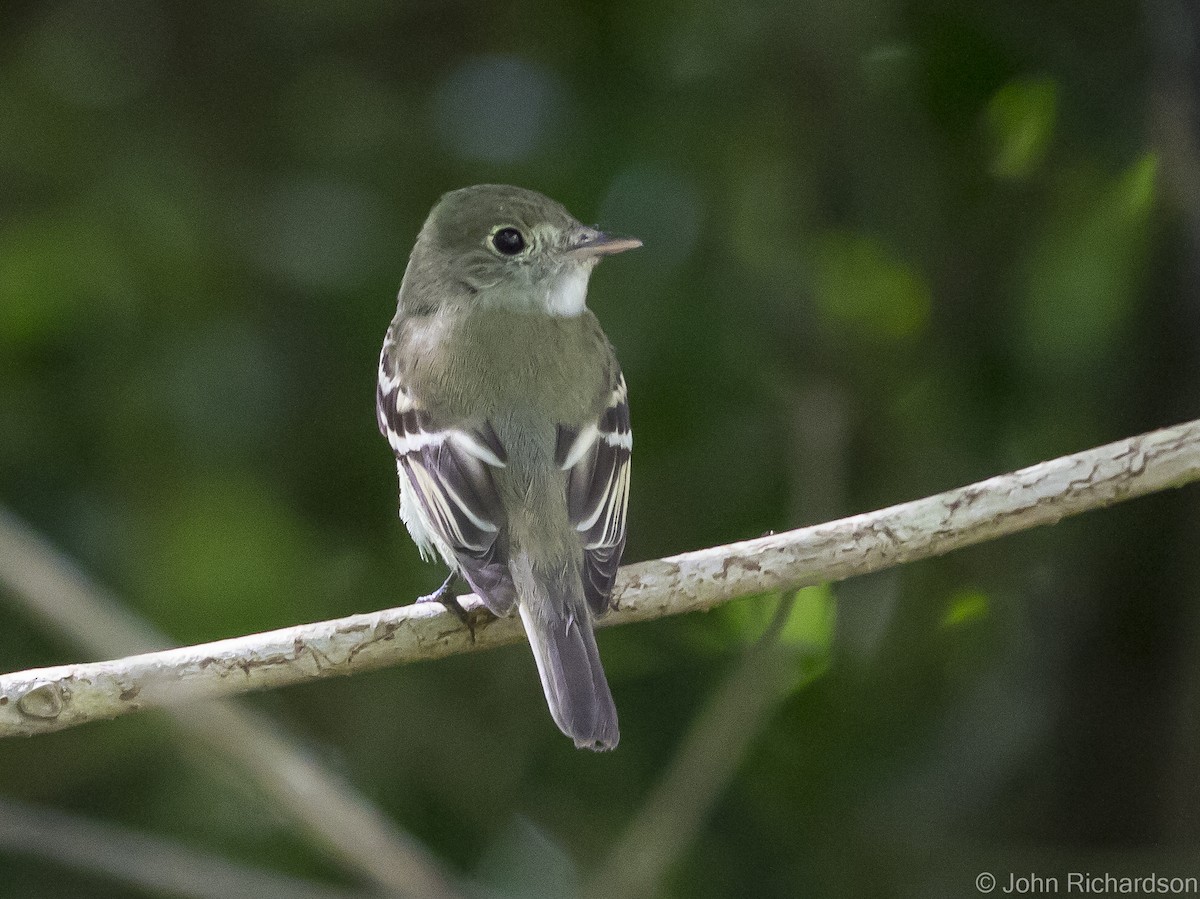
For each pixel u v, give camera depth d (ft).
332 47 38.32
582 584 26.35
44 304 35.88
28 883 34.45
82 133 36.78
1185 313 35.04
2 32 37.35
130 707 24.45
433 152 37.35
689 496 36.70
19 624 34.94
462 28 38.27
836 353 37.29
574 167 36.70
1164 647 35.55
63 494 35.40
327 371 36.50
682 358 36.63
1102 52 36.42
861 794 34.91
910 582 36.42
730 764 31.30
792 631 36.19
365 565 36.22
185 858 31.60
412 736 35.76
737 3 37.35
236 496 35.83
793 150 37.99
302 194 37.11
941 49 37.06
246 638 24.94
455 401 28.37
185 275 36.24
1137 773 35.42
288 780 29.37
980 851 34.83
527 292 30.91
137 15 38.01
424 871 29.48
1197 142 34.12
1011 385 37.06
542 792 35.53
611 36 37.47
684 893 34.06
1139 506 35.81
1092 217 36.83
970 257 37.81
